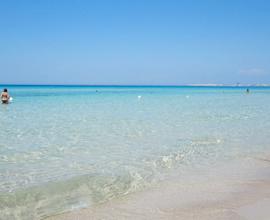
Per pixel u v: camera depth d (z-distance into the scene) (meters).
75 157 8.79
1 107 24.53
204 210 5.15
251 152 9.71
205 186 6.44
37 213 5.09
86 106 27.36
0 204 5.41
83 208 5.31
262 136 12.57
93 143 10.78
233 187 6.35
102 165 7.99
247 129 14.39
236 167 8.00
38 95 48.75
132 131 13.45
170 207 5.30
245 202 5.48
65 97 44.19
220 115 20.53
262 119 18.41
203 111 23.38
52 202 5.55
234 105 30.56
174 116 19.59
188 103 33.53
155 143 10.93
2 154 9.02
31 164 8.00
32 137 11.74
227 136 12.48
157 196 5.86
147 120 17.34
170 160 8.62
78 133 12.80
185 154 9.34
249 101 38.25
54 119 17.34
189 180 6.86
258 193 5.97
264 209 5.15
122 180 6.82
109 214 5.04
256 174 7.34
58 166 7.84
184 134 12.81
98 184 6.54
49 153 9.23
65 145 10.37
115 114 20.53
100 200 5.67
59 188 6.25
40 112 21.03
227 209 5.17
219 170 7.70
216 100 40.47
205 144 10.88
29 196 5.80
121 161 8.41
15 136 11.88
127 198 5.78
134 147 10.22
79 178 6.88
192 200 5.62
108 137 11.98
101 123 15.91
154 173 7.38
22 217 4.94
